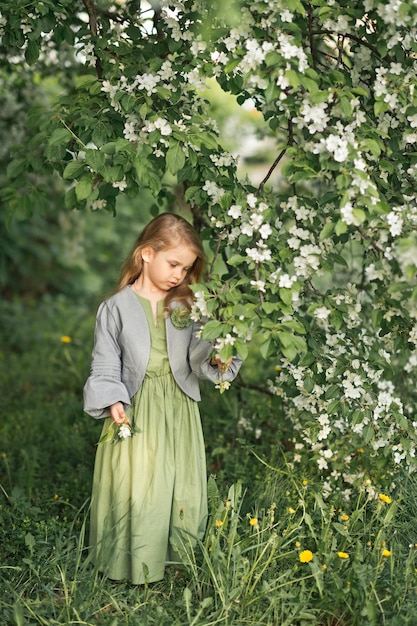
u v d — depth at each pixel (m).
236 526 2.60
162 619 2.38
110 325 2.66
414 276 2.21
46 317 6.89
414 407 3.30
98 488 2.72
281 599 2.47
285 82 2.23
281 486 3.05
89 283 7.73
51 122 2.83
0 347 6.20
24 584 2.59
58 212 7.26
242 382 3.63
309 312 2.55
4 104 4.43
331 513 2.70
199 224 3.37
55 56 3.98
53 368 5.44
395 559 2.63
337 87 2.43
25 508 2.99
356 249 4.04
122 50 2.77
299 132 3.75
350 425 2.86
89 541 2.79
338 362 2.69
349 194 2.23
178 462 2.71
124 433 2.56
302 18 2.47
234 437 3.75
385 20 2.25
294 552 2.59
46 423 4.32
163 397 2.68
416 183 2.64
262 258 2.41
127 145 2.46
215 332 2.22
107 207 3.05
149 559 2.64
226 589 2.42
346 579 2.50
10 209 3.28
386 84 2.40
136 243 2.74
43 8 2.61
